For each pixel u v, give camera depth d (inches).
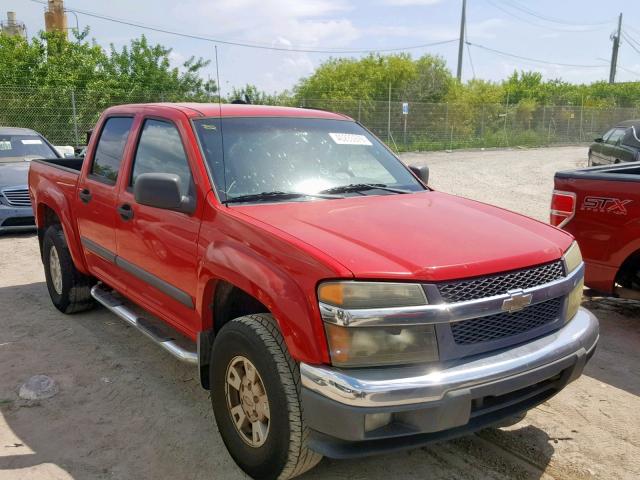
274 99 1011.3
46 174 223.3
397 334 100.3
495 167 828.6
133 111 175.9
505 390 104.8
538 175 724.0
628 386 165.9
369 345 99.8
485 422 109.2
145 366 176.4
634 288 201.3
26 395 156.3
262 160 147.3
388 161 172.7
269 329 111.9
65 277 210.7
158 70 902.4
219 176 137.9
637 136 561.3
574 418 148.3
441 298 101.9
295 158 152.3
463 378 100.1
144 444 135.3
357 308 99.2
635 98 1777.8
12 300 237.3
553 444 136.3
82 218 191.8
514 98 1598.2
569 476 124.4
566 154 1112.8
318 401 100.5
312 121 169.2
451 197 157.5
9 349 187.8
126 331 203.3
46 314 220.7
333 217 125.6
